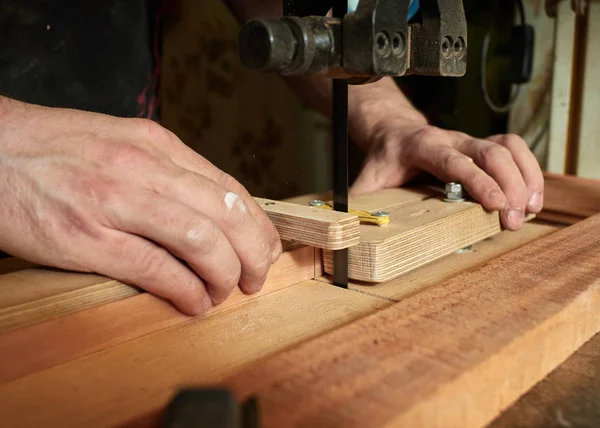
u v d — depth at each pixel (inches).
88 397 15.5
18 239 19.3
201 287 19.8
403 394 12.7
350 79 21.9
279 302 22.2
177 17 72.7
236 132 82.5
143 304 19.2
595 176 45.7
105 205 18.3
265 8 45.9
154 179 19.0
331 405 12.3
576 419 15.9
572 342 18.8
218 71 78.5
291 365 14.1
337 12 20.5
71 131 20.3
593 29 43.1
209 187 19.5
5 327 16.5
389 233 23.3
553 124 46.0
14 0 36.0
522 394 16.6
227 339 19.0
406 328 16.2
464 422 13.9
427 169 33.7
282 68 18.0
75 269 19.3
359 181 37.0
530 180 31.2
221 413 9.4
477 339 15.5
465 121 49.7
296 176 90.4
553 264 21.8
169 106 75.1
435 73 20.0
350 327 16.3
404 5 18.2
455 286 19.6
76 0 38.5
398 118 40.3
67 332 17.5
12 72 37.0
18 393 15.6
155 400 15.3
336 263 23.8
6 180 19.0
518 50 45.6
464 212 26.8
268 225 21.9
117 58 41.6
